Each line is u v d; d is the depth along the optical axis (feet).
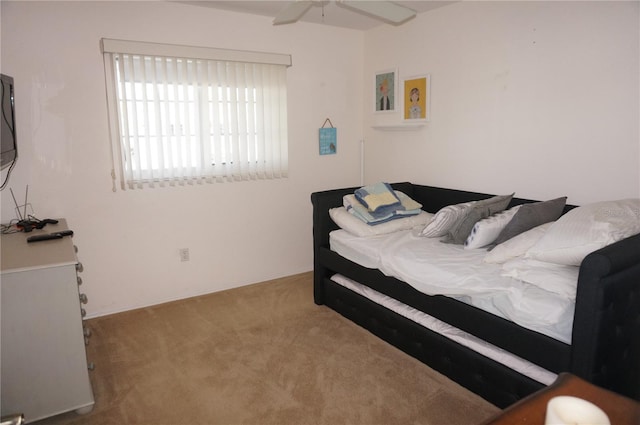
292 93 12.51
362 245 9.21
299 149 12.90
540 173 9.33
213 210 11.66
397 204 10.30
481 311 6.80
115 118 9.96
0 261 6.40
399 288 8.30
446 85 11.15
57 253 6.83
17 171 9.18
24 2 8.82
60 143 9.52
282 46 12.12
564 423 2.29
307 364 8.15
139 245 10.77
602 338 5.32
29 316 6.24
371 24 12.82
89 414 6.81
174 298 11.43
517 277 6.47
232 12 11.15
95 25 9.54
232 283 12.30
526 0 9.16
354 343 8.92
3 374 6.21
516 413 2.90
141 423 6.60
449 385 7.38
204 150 11.13
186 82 10.61
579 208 6.64
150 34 10.16
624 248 5.32
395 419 6.57
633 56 7.65
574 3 8.37
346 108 13.65
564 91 8.71
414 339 8.09
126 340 9.20
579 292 5.29
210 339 9.20
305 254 13.56
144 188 10.61
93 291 10.37
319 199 10.51
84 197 9.94
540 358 5.97
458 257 7.70
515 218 7.63
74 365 6.61
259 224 12.50
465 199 10.66
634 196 7.88
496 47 9.86
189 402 7.07
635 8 7.54
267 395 7.23
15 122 8.64
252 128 11.78
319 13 11.60
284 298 11.46
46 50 9.14
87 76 9.60
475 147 10.63
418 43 11.79
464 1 10.43
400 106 12.59
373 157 13.80
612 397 3.07
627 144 7.88
